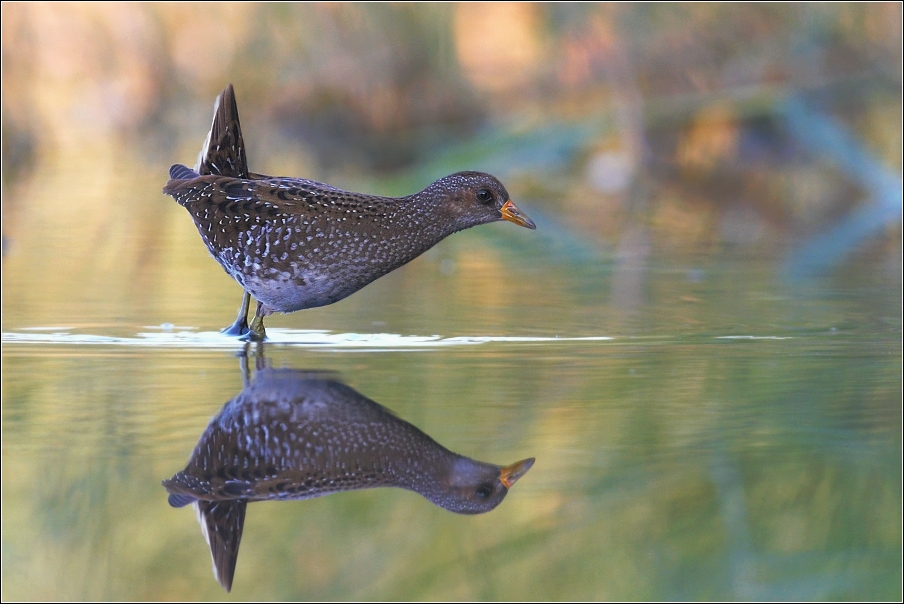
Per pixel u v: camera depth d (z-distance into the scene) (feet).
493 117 85.51
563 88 84.64
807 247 55.31
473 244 59.00
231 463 23.52
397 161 80.59
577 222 64.28
